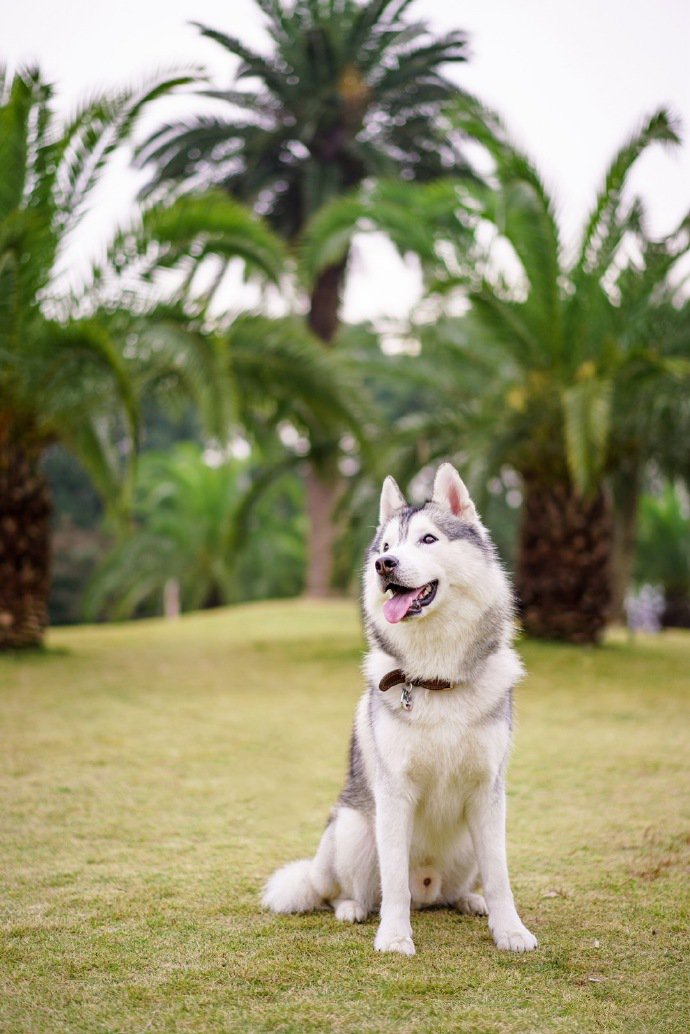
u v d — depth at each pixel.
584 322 12.38
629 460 14.23
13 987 3.50
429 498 4.53
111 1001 3.38
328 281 20.88
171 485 28.78
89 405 12.62
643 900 4.46
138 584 27.33
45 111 10.57
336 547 14.40
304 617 18.03
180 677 11.20
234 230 11.52
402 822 3.97
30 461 12.85
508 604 4.30
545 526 13.47
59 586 33.91
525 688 10.52
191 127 18.84
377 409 13.63
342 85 18.84
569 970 3.67
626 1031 3.16
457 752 3.93
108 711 9.15
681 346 12.53
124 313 11.58
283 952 3.84
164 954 3.81
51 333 10.77
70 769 7.02
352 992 3.46
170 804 6.20
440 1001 3.39
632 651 13.06
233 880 4.76
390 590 4.05
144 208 11.20
